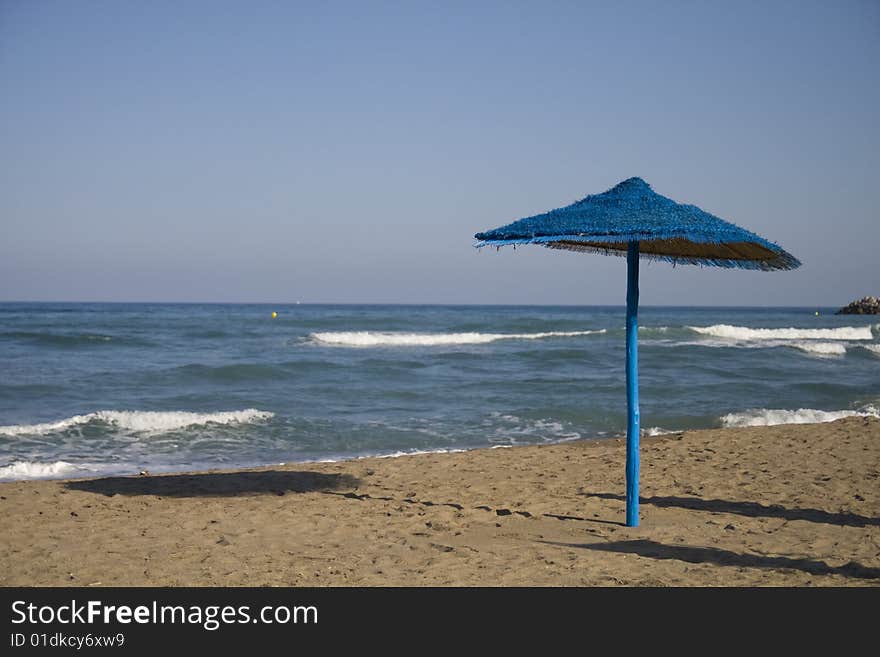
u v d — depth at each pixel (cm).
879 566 599
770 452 1119
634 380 727
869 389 2083
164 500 865
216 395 1902
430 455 1173
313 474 1024
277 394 1931
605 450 1188
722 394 1953
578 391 1998
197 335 3941
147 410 1695
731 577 580
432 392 1967
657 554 639
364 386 2078
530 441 1389
